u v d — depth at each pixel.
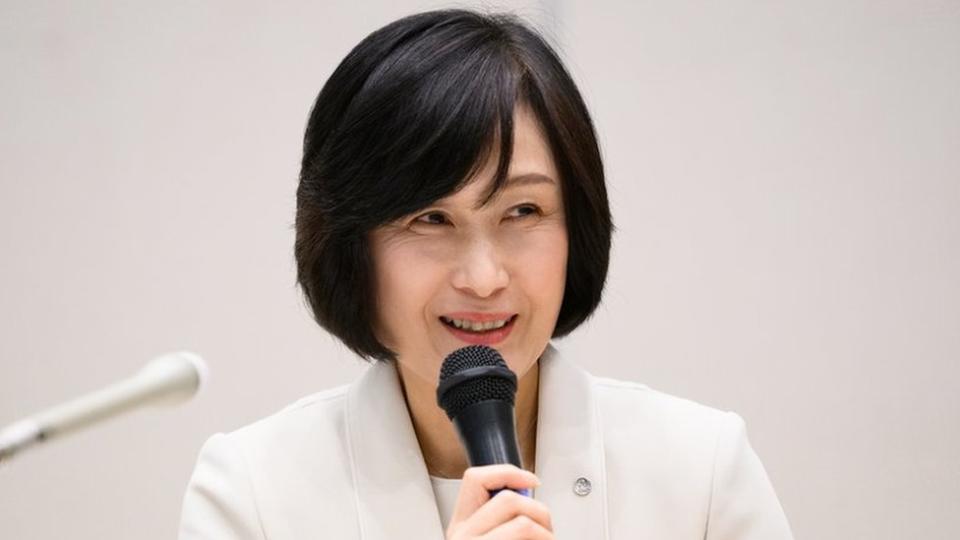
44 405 8.99
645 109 8.73
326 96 5.17
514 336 5.11
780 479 8.72
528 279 4.98
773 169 8.66
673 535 5.38
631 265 8.78
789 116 8.62
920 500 8.62
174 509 8.95
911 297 8.58
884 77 8.54
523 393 5.65
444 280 4.95
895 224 8.57
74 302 8.98
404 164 4.74
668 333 8.78
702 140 8.70
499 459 4.19
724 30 8.66
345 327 5.42
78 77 8.91
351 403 5.71
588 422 5.54
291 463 5.54
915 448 8.61
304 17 8.88
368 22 8.88
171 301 8.95
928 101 8.52
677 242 8.74
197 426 8.93
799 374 8.68
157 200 8.92
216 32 8.88
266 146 8.89
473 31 4.98
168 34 8.88
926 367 8.58
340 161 4.98
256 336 8.92
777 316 8.69
